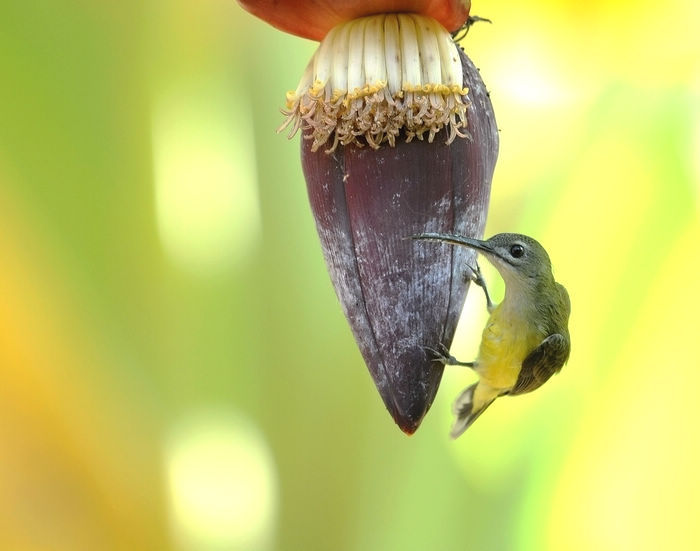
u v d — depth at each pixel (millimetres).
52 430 1968
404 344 1688
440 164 1686
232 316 1981
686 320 2012
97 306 1968
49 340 1959
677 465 2012
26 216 1945
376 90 1667
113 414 1980
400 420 1688
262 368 1986
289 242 1987
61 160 1946
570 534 2008
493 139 1716
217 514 1997
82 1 1944
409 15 1688
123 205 1966
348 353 1995
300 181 1996
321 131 1685
